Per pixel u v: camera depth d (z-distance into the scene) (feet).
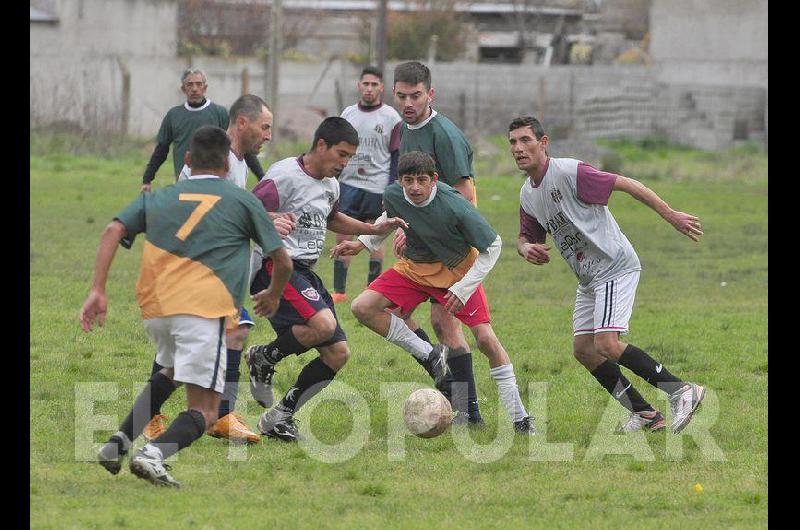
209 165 61.31
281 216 69.31
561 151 304.09
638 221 202.69
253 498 58.49
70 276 131.03
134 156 277.03
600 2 531.09
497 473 64.49
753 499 59.62
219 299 59.11
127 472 62.85
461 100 368.27
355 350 97.55
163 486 59.77
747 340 106.32
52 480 60.70
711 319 117.29
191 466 64.54
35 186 215.31
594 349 75.36
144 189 123.85
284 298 70.64
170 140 123.03
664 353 99.76
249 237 61.26
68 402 77.97
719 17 396.16
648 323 114.73
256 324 108.06
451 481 62.69
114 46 358.23
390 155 119.34
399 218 73.67
